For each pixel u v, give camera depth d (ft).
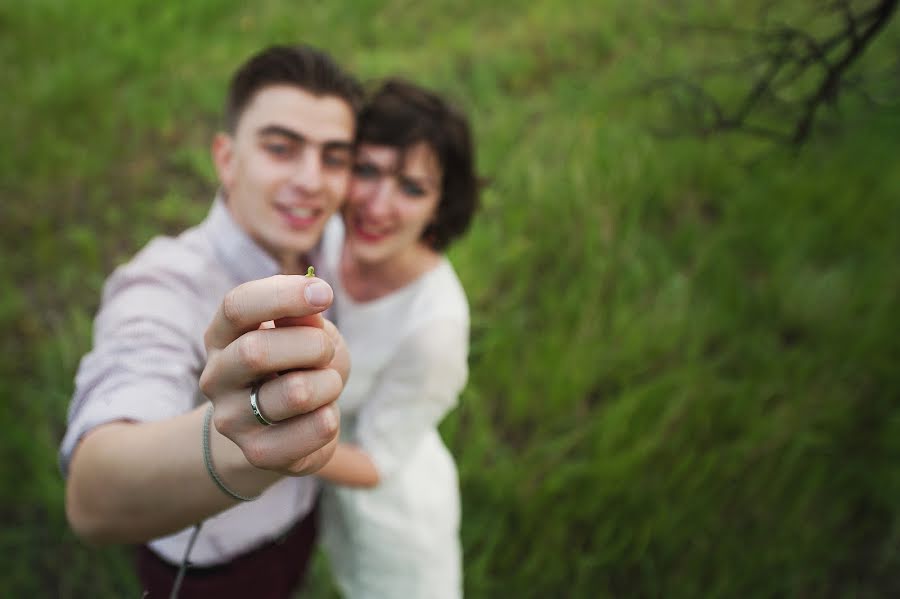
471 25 18.94
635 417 9.48
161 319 4.00
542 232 12.37
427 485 6.17
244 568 5.02
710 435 9.62
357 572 6.25
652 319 10.96
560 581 8.35
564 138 14.40
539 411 9.84
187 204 13.03
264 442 2.23
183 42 16.44
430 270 5.76
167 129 14.44
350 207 5.41
